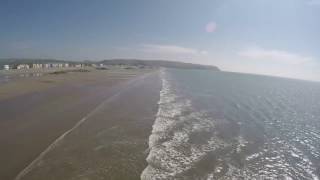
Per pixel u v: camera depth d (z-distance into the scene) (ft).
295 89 285.43
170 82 172.86
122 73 233.55
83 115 55.06
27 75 165.48
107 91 94.68
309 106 123.24
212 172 32.58
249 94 142.10
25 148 35.17
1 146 35.37
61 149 35.63
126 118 55.77
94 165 31.40
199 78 271.49
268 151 43.57
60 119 50.60
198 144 42.86
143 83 142.41
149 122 53.83
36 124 46.32
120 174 29.55
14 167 29.60
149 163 33.19
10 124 45.52
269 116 78.18
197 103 86.99
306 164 39.32
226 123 60.70
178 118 60.39
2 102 63.46
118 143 39.63
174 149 39.24
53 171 29.14
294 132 60.23
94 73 210.38
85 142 38.99
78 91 89.25
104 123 50.14
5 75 164.66
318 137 57.62
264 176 33.35
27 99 68.74
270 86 275.18
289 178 33.71
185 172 31.73
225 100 102.63
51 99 70.59
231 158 38.14
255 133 54.70
